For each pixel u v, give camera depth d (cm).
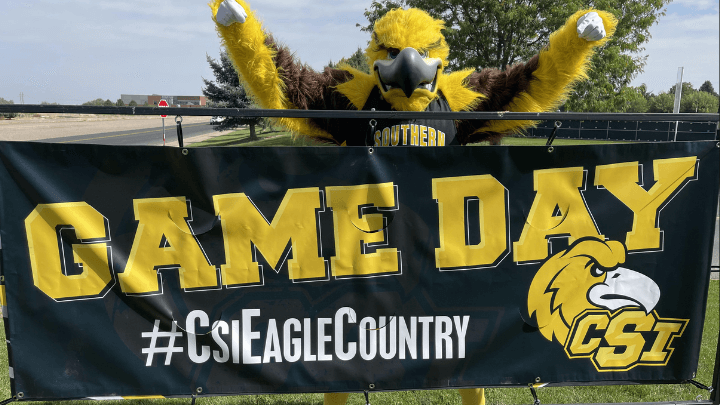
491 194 208
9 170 190
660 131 2734
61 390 200
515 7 2111
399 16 271
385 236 206
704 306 218
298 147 199
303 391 209
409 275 209
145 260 200
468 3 2148
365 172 203
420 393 325
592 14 247
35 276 195
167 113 186
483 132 299
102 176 195
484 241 209
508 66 291
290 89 258
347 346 210
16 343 196
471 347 214
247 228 202
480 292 212
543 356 217
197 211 200
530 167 208
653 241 214
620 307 217
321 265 205
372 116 188
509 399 318
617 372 220
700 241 215
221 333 205
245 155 199
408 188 205
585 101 2144
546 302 214
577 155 208
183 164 197
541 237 211
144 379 204
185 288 203
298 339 208
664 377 222
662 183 211
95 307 200
